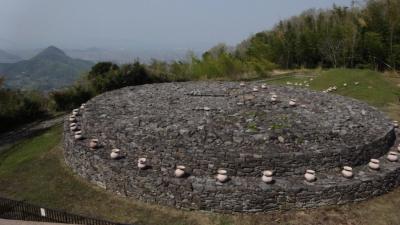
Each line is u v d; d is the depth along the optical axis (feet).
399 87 99.86
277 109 57.41
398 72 132.26
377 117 56.95
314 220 36.65
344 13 170.09
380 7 142.61
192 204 38.11
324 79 110.52
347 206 39.17
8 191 44.11
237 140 43.78
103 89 101.45
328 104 63.10
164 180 38.93
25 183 46.19
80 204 40.24
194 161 40.91
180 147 42.52
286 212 37.83
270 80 127.95
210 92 72.33
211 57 151.84
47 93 94.84
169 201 39.01
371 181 40.34
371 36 139.95
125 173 40.98
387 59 136.46
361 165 44.14
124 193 41.37
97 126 51.52
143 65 119.24
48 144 61.67
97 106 61.98
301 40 169.58
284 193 37.50
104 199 41.14
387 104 83.97
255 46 183.32
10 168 51.70
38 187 44.83
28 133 71.31
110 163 42.70
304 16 189.16
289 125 48.78
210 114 53.98
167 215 37.65
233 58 157.07
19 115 80.89
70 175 47.60
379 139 46.60
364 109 61.52
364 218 37.22
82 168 46.60
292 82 118.42
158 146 43.09
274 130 46.50
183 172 39.68
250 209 37.42
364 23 146.41
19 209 38.32
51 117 84.79
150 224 36.14
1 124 75.61
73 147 48.65
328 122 51.37
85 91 96.17
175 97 68.03
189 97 67.87
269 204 37.52
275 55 177.37
